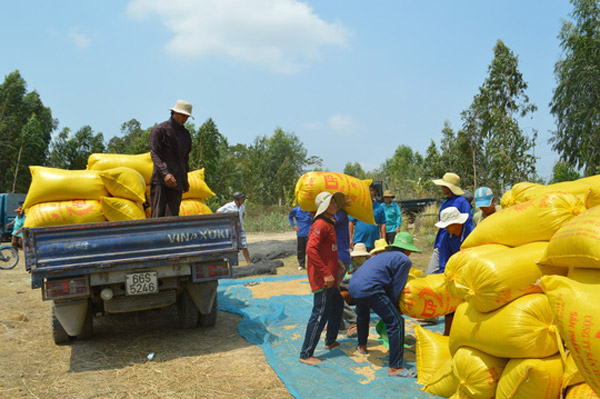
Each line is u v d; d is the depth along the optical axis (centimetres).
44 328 603
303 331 560
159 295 530
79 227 471
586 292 257
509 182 2341
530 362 311
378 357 470
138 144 4872
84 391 397
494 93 2427
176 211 614
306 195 590
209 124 3578
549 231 342
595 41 2188
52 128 5403
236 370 438
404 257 442
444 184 553
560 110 2375
